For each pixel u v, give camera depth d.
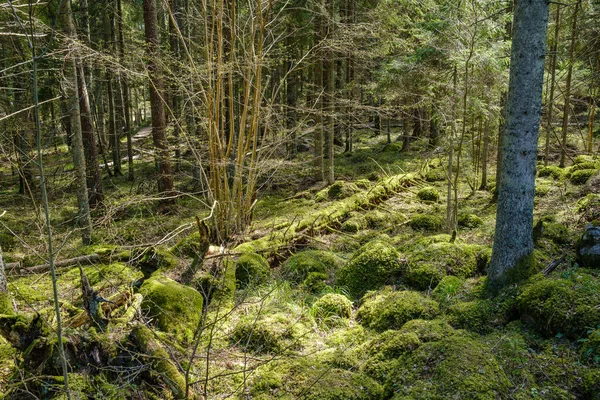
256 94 8.23
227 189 8.23
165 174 11.74
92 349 3.60
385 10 11.11
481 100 9.41
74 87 8.55
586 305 4.14
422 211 10.50
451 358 3.77
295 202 12.42
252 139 9.07
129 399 3.50
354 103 11.31
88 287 3.88
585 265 5.29
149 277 5.94
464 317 4.75
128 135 17.62
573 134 15.45
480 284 5.41
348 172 15.52
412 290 5.95
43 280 6.90
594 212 7.12
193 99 8.95
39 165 2.33
